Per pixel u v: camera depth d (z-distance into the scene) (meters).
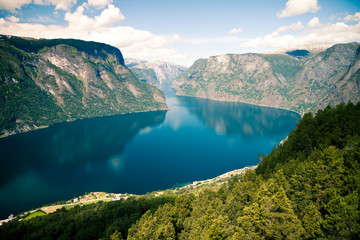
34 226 99.00
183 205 79.88
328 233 49.19
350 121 92.94
